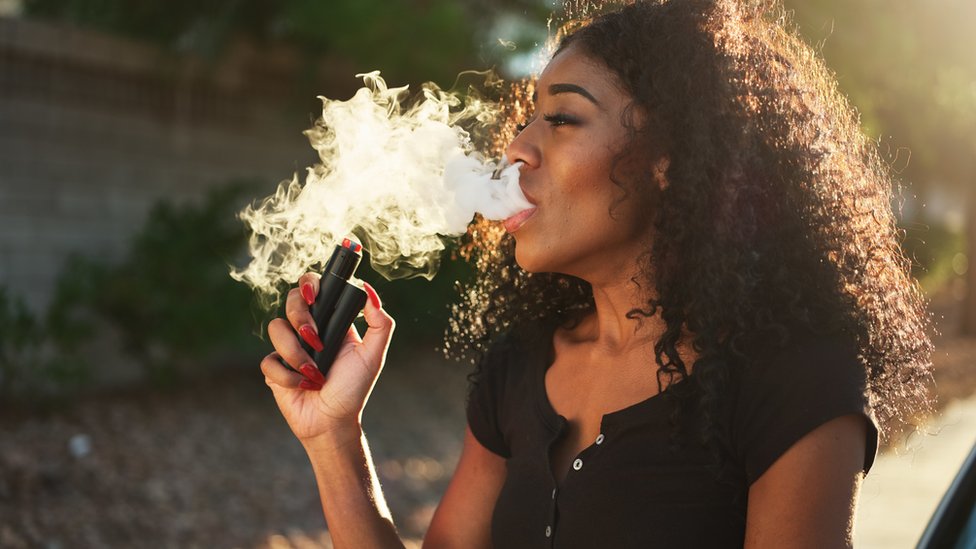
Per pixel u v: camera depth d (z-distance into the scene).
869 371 1.38
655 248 1.39
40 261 7.27
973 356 11.71
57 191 7.35
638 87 1.40
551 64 1.47
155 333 7.18
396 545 1.49
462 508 1.68
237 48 8.44
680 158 1.38
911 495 5.52
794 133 1.44
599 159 1.40
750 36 1.48
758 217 1.40
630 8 1.46
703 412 1.30
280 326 1.48
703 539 1.32
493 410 1.66
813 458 1.24
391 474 6.27
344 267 1.47
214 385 7.88
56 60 7.28
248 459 6.17
